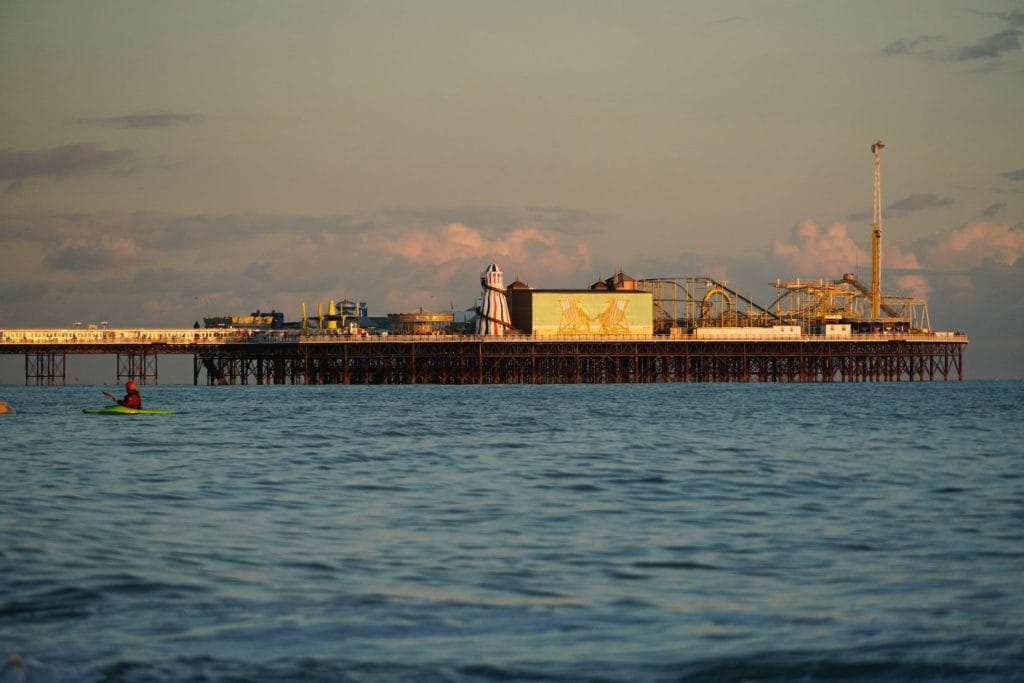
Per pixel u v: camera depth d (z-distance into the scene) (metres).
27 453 73.25
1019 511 47.09
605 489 54.78
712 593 32.28
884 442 83.50
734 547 39.03
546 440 86.31
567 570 35.25
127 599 31.33
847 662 26.11
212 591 32.28
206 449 77.19
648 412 131.88
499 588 32.84
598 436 90.69
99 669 25.53
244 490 54.06
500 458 71.00
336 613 30.14
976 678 25.11
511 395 197.00
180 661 26.20
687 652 26.91
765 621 29.41
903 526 43.28
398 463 67.69
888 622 29.20
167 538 40.25
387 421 112.50
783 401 167.00
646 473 61.84
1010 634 28.08
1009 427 101.00
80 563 35.59
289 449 77.62
